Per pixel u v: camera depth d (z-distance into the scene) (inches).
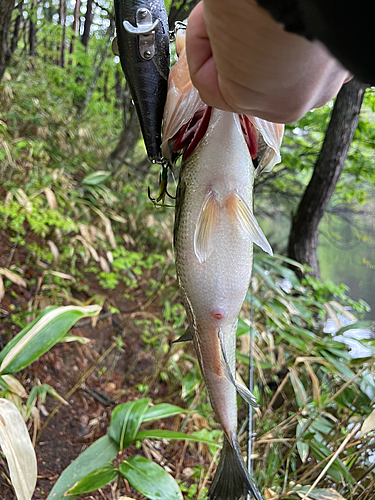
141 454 38.7
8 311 41.3
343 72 5.6
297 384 33.1
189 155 10.5
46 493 30.8
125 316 55.9
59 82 96.4
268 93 5.6
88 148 85.4
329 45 3.7
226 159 10.0
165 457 39.2
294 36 4.7
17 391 26.5
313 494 25.2
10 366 23.2
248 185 10.3
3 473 27.9
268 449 31.3
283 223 121.7
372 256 140.7
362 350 50.8
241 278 10.3
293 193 109.1
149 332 55.1
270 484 28.2
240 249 10.2
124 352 50.8
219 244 10.0
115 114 102.8
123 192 74.8
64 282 48.9
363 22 3.3
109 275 50.8
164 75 10.1
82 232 49.6
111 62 87.9
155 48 9.9
